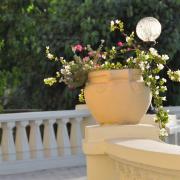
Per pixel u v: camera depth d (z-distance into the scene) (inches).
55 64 554.3
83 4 537.6
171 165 123.6
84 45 522.6
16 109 614.2
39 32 568.1
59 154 414.6
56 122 418.6
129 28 539.8
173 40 537.6
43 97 578.6
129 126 163.8
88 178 165.9
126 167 145.6
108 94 162.7
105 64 177.3
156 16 538.6
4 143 392.2
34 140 403.5
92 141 163.5
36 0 587.2
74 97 536.7
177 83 550.0
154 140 158.7
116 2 533.3
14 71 599.5
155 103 191.0
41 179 364.5
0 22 578.2
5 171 386.9
